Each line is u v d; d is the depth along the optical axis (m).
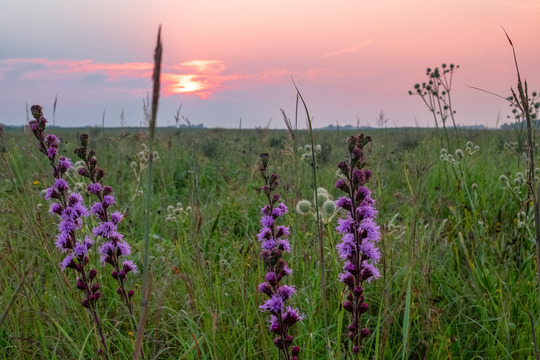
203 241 5.29
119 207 6.25
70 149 9.67
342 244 2.46
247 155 11.22
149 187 1.44
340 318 2.72
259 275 3.70
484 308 3.68
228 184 8.47
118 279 3.11
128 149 9.76
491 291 4.04
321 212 3.52
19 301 3.61
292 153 3.84
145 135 7.95
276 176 2.82
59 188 2.85
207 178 9.34
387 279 3.77
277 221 4.48
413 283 3.95
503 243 4.84
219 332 3.40
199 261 4.03
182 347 3.40
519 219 4.67
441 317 3.70
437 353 3.24
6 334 3.64
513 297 3.85
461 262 4.83
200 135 15.36
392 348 3.41
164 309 3.76
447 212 6.14
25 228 4.42
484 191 6.47
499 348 3.37
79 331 3.52
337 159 10.34
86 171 2.99
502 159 8.78
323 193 3.90
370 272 2.43
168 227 6.12
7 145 4.52
